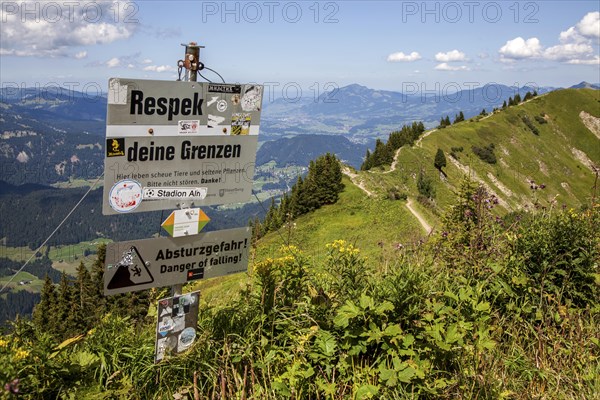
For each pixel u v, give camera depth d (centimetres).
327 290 454
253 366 379
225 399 366
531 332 492
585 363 439
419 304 410
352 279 462
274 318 415
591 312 512
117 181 361
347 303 389
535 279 545
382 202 6700
